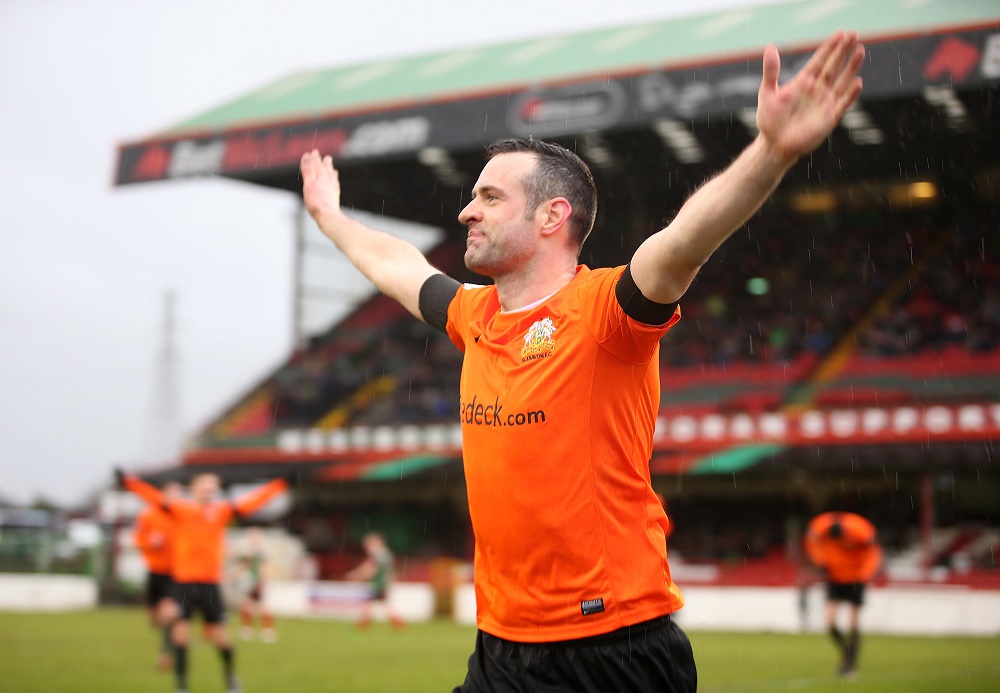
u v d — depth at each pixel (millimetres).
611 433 2754
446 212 32594
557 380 2742
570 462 2729
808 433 23703
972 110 22797
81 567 25453
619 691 2729
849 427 23375
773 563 24688
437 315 3318
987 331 25266
